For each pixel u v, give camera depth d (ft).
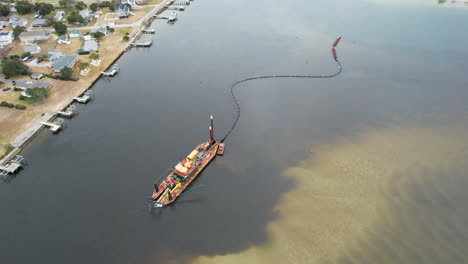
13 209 304.30
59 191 323.78
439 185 343.26
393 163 373.81
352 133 422.41
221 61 605.73
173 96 492.54
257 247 280.10
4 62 502.38
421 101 488.02
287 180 350.23
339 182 348.79
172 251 273.95
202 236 287.69
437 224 302.25
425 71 569.23
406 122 442.50
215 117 445.37
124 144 388.37
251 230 294.87
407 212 314.35
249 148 393.29
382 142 406.00
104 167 353.31
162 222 297.94
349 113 460.96
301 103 483.10
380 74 561.84
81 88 501.56
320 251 278.46
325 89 519.60
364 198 330.34
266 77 553.23
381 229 298.35
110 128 416.67
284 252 277.03
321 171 362.74
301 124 437.99
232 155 381.40
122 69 574.97
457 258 272.31
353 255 275.18
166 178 338.95
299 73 567.59
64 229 287.07
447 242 286.05
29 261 261.03
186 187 333.83
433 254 276.00
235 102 481.46
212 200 323.37
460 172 358.23
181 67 583.17
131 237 283.59
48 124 415.03
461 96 498.28
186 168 332.80
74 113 447.01
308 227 299.17
